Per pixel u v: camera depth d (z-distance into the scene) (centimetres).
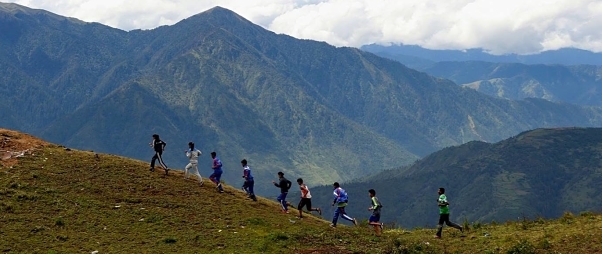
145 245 1878
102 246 1834
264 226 2267
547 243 1889
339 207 2467
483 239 2147
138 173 2848
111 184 2580
